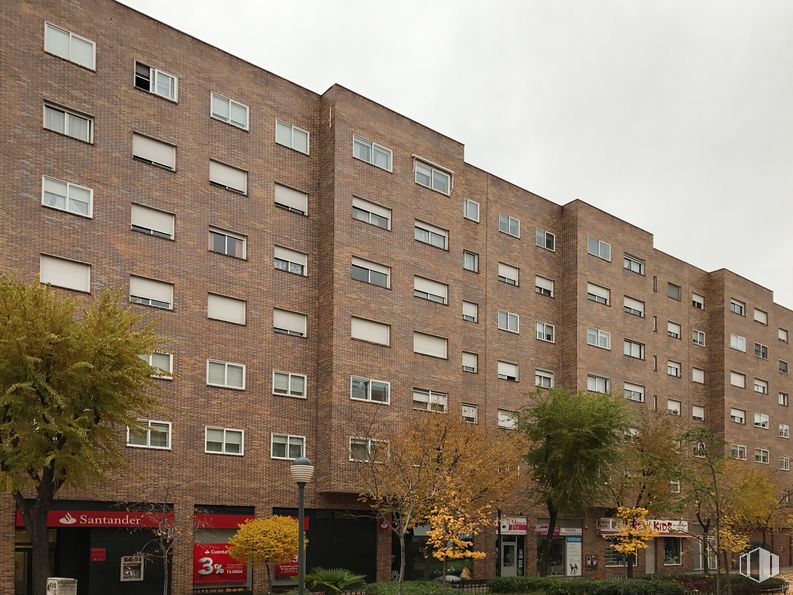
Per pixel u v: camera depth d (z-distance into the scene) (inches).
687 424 1967.3
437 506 1034.1
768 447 2456.9
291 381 1251.8
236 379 1184.8
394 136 1413.6
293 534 1038.4
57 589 810.2
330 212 1307.8
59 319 823.7
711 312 2348.7
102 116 1093.8
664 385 2076.8
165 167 1151.0
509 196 1716.3
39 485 872.3
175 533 1022.4
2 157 992.9
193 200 1173.1
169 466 1090.1
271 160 1278.3
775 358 2564.0
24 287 840.9
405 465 1084.5
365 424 1269.7
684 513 1968.5
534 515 1598.2
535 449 1387.8
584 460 1326.3
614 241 1902.1
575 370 1743.4
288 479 1218.6
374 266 1347.2
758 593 1350.9
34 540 820.6
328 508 1248.8
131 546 1045.8
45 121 1042.7
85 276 1053.8
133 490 1050.7
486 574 1475.1
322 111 1358.3
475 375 1566.2
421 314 1403.8
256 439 1190.3
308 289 1296.8
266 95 1288.1
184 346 1131.9
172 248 1140.5
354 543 1272.1
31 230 1009.5
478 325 1592.0
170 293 1132.5
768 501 1961.1
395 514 1107.3
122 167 1105.4
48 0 1059.9
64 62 1065.5
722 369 2295.8
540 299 1743.4
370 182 1360.7
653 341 2066.9
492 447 1232.2
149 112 1142.3
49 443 796.0
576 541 1694.1
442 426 1207.6
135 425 862.5
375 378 1309.1
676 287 2198.6
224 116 1230.9
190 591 1085.1
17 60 1020.5
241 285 1210.6
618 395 1517.0
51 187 1036.5
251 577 1149.1
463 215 1582.2
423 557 1365.7
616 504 1473.9
